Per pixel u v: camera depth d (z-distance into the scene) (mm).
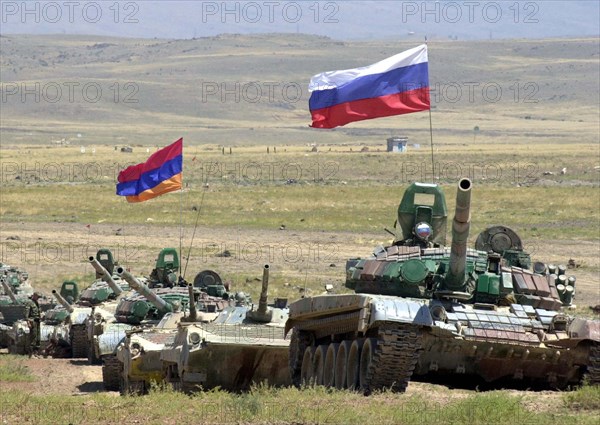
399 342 56312
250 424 48438
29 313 111250
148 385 76625
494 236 70312
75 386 85812
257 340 70250
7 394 63906
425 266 63469
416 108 72875
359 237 194000
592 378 59188
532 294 64375
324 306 63344
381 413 49094
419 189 70625
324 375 65250
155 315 93438
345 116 73375
